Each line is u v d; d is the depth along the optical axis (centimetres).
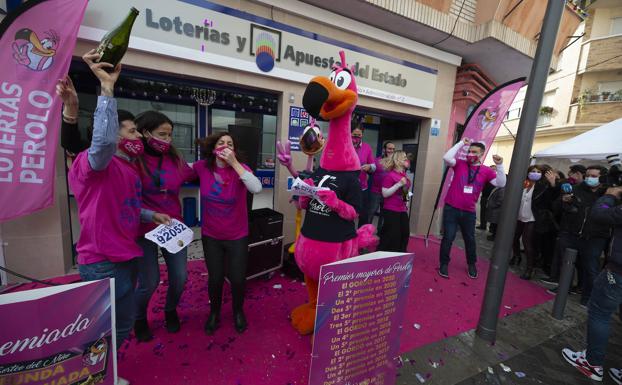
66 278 297
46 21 241
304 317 232
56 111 256
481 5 439
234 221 214
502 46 453
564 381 207
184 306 264
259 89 360
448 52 494
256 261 301
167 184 197
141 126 182
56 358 102
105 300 112
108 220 145
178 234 187
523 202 405
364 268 146
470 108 680
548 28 204
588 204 329
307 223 211
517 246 454
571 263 283
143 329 213
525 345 245
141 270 199
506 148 1616
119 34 129
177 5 288
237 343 218
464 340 245
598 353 212
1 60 235
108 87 126
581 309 316
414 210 561
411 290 332
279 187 389
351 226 207
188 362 196
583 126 1116
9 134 244
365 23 404
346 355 149
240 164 202
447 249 375
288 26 348
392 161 344
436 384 194
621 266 200
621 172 254
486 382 200
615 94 1062
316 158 496
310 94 177
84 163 133
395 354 170
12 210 253
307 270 210
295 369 196
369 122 614
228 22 314
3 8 254
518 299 333
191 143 480
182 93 445
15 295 91
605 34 1084
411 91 469
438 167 546
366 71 419
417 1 389
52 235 294
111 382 117
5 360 92
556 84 1249
